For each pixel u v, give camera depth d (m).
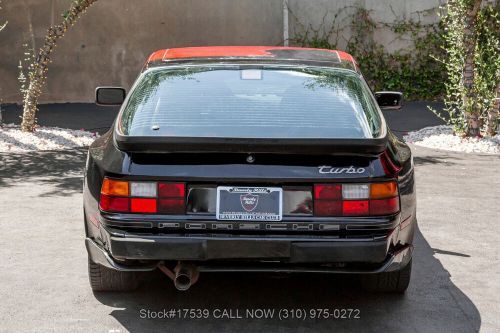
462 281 5.30
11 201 7.50
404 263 4.48
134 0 14.77
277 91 4.79
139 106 4.68
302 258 4.10
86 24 14.62
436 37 15.58
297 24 15.77
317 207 4.09
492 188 8.27
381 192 4.14
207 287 5.09
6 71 14.37
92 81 14.82
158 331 4.35
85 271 5.41
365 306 4.80
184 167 4.10
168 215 4.10
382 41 15.77
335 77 5.03
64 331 4.32
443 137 11.23
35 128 11.76
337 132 4.43
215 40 15.35
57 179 8.57
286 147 4.07
